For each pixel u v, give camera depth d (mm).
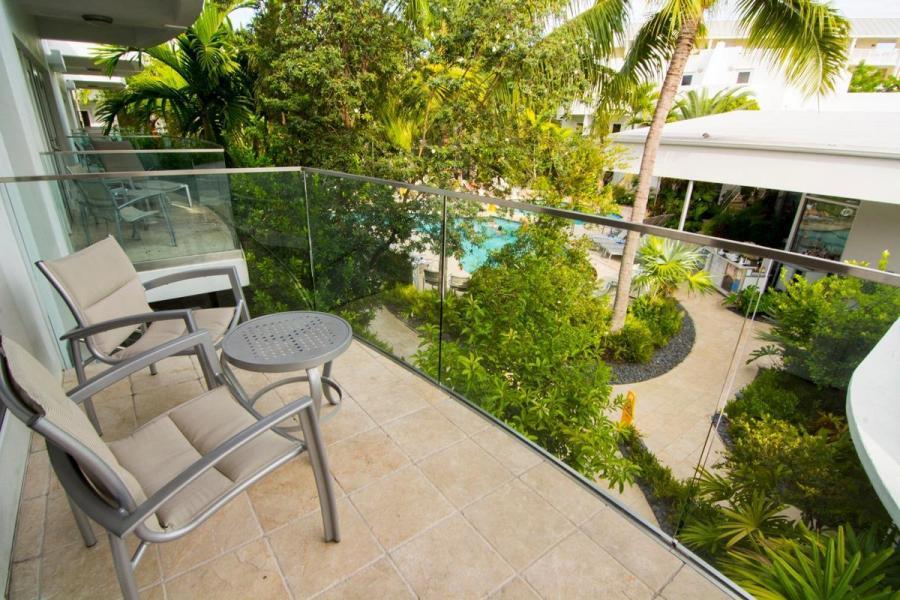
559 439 2119
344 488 1888
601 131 8227
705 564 1578
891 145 5762
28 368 1117
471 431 2258
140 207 3398
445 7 6031
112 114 8695
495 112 6508
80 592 1459
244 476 1355
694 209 13922
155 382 2660
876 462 1224
